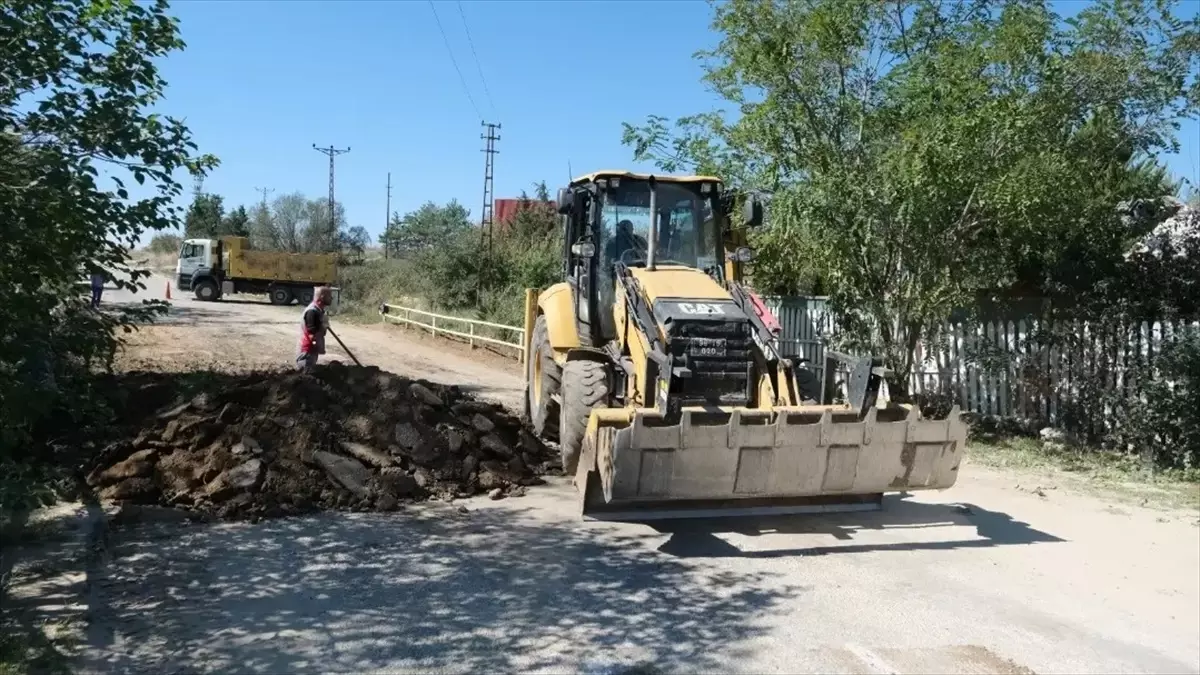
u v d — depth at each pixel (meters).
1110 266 11.18
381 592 5.44
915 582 5.96
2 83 5.05
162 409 8.34
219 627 4.81
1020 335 11.48
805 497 7.39
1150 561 6.57
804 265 12.51
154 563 5.80
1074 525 7.50
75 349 5.08
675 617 5.20
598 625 5.04
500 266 29.72
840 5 11.17
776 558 6.40
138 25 5.57
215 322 26.91
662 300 7.40
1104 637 5.13
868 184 10.74
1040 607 5.58
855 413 6.93
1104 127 10.90
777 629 5.06
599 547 6.51
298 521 6.91
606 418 6.72
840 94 11.50
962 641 4.99
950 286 11.12
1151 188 12.58
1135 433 9.97
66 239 4.95
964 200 10.73
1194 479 9.18
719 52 12.14
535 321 11.22
